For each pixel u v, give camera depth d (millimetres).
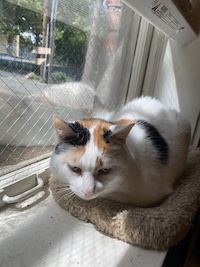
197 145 1394
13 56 730
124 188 801
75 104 1072
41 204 833
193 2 1198
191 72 1312
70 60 969
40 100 878
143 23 1292
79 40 981
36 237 696
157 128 985
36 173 873
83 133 746
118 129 724
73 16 906
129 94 1428
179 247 1180
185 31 1078
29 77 807
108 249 689
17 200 784
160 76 1436
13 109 775
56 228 741
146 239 691
